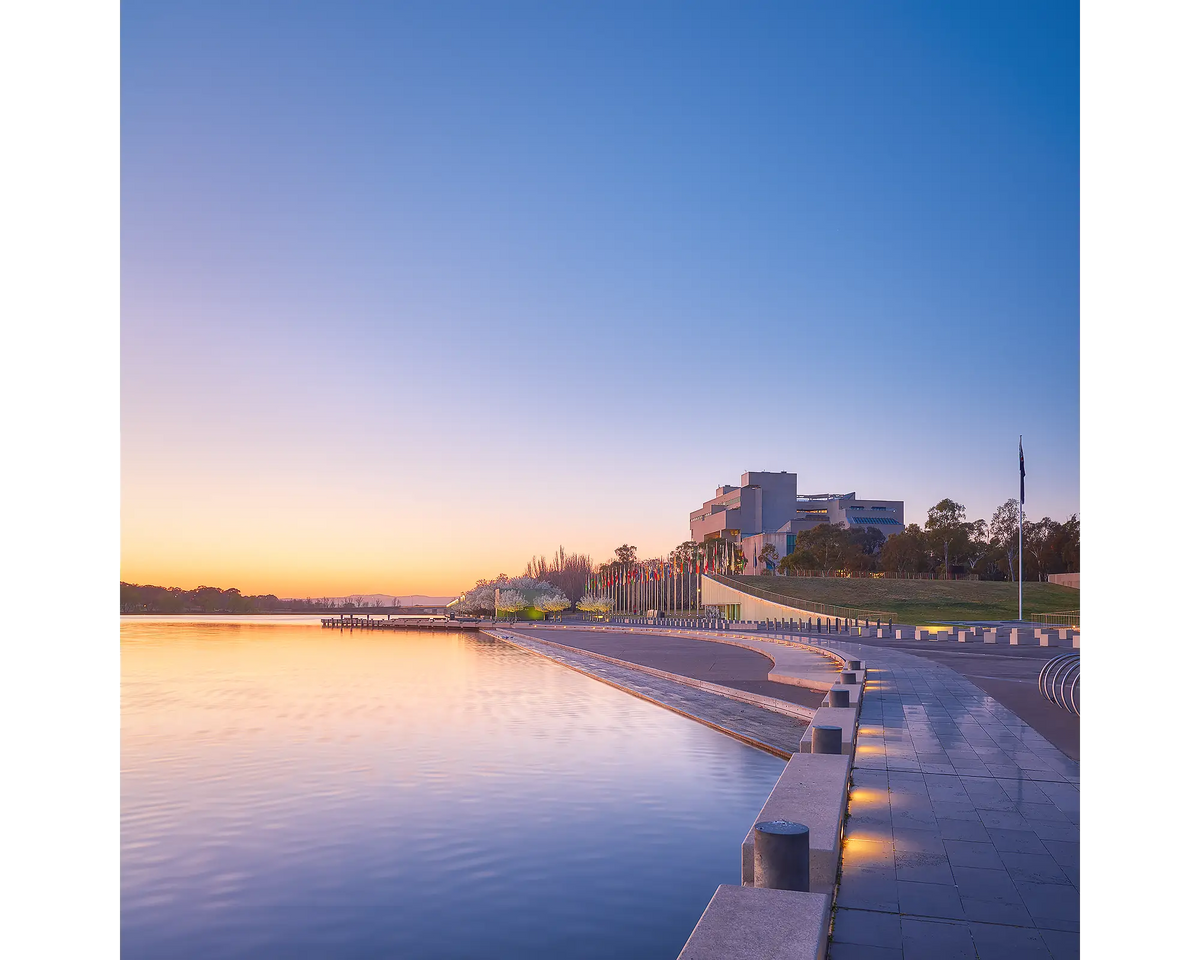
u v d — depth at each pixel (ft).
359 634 303.07
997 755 48.32
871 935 23.66
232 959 29.99
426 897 35.45
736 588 331.98
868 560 474.08
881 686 82.53
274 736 73.20
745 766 59.36
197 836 43.88
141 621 494.59
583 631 278.46
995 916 24.98
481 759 62.28
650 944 30.68
